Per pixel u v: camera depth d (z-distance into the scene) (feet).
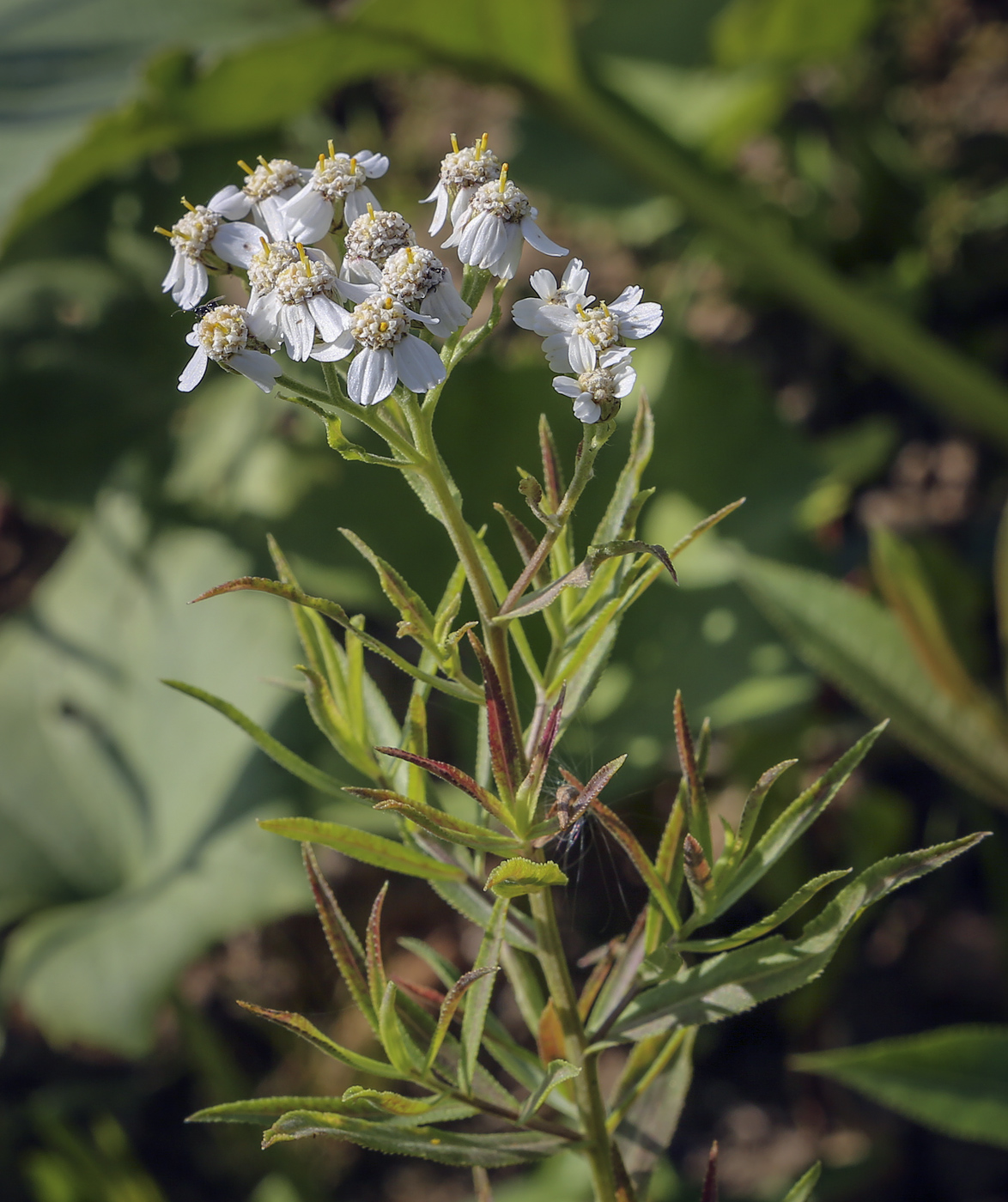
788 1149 2.77
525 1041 2.81
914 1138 2.73
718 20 3.73
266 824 1.24
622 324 1.20
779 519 3.14
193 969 3.25
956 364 3.23
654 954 1.25
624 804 2.74
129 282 3.53
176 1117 3.10
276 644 3.03
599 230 4.09
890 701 2.07
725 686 2.86
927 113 3.98
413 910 3.13
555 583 1.19
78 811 3.19
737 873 1.25
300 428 3.32
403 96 4.33
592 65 3.77
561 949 1.26
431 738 3.05
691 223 3.74
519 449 3.17
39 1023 2.60
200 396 3.51
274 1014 1.22
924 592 1.96
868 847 2.82
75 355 3.45
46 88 2.97
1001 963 2.76
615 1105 1.32
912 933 2.93
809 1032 2.89
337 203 1.24
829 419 3.75
